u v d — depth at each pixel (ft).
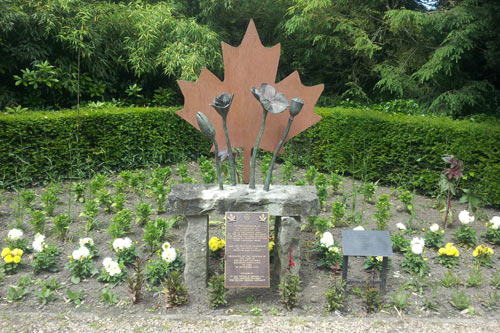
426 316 11.39
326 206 18.79
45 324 10.71
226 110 12.51
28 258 14.01
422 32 32.42
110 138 23.73
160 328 10.64
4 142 20.38
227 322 10.94
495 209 19.61
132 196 19.74
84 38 28.58
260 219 11.96
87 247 13.76
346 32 34.53
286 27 35.70
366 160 23.21
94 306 11.63
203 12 35.81
